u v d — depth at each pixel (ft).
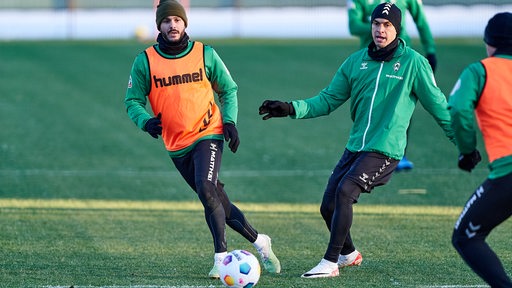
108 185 130.41
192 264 85.87
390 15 78.43
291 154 156.66
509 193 63.41
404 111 79.51
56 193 124.57
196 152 80.69
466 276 80.89
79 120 192.95
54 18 403.95
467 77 64.95
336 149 161.17
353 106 81.71
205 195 78.79
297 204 118.01
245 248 94.43
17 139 171.53
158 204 117.39
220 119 82.43
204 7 403.13
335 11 395.14
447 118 79.66
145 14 405.39
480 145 159.94
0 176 137.18
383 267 84.58
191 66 81.00
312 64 273.13
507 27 65.36
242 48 312.50
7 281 79.10
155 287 76.89
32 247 92.99
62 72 263.70
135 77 82.23
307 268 84.79
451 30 358.02
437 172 138.92
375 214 110.42
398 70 79.10
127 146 164.55
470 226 64.75
